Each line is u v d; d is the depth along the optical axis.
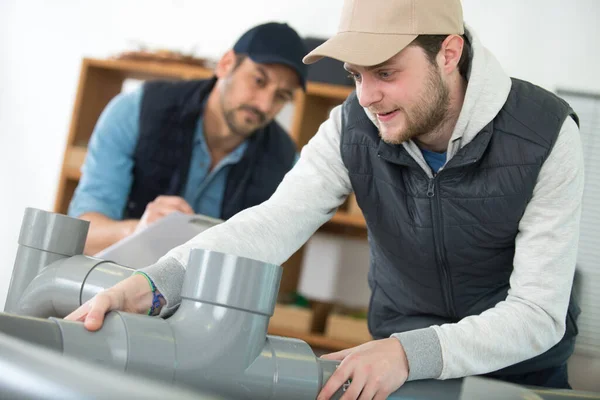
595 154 3.78
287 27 2.85
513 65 3.79
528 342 1.06
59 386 0.43
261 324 0.81
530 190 1.21
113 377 0.43
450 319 1.46
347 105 1.34
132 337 0.75
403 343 0.96
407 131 1.19
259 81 2.86
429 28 1.15
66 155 3.65
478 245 1.30
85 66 3.68
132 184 2.94
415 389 0.95
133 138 2.90
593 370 3.73
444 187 1.26
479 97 1.20
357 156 1.31
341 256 3.84
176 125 2.92
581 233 3.85
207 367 0.78
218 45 4.13
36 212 1.08
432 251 1.34
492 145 1.23
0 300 4.26
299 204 1.25
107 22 4.29
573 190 1.20
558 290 1.12
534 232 1.19
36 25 4.37
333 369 0.89
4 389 0.46
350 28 1.16
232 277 0.79
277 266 0.81
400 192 1.31
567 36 3.76
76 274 1.03
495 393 0.96
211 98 2.94
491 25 3.81
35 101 4.34
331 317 3.42
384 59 1.10
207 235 1.08
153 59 3.67
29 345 0.51
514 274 1.18
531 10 3.79
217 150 2.98
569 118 1.25
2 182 4.33
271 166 3.07
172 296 0.94
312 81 3.52
